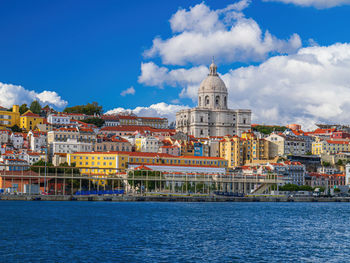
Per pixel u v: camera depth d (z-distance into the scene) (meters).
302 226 165.25
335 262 108.69
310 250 120.94
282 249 121.56
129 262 105.56
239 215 196.00
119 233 142.25
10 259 107.44
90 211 199.00
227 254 114.88
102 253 113.81
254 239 135.62
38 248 118.81
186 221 172.25
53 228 149.75
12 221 163.12
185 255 113.12
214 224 165.50
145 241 129.62
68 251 115.75
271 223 171.75
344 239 138.50
